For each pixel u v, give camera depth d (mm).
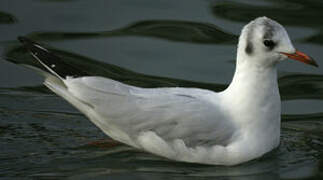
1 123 13977
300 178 12234
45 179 11914
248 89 12414
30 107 14750
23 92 15305
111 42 17234
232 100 12531
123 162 12641
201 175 12219
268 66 12430
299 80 16047
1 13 18234
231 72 16109
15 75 15930
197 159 12406
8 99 14977
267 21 12367
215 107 12430
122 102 12469
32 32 17438
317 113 14828
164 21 18203
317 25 17922
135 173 12242
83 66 16016
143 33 17734
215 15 18484
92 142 13312
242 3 19172
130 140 12805
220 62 16516
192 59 16641
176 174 12219
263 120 12492
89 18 18281
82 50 16781
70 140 13477
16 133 13602
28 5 18781
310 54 16531
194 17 18375
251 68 12406
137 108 12414
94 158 12781
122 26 17969
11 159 12578
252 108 12406
